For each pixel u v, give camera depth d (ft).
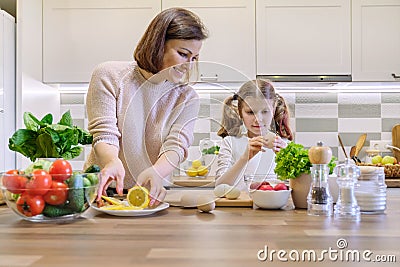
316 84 9.80
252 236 2.84
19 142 4.22
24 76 8.91
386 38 9.18
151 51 4.27
